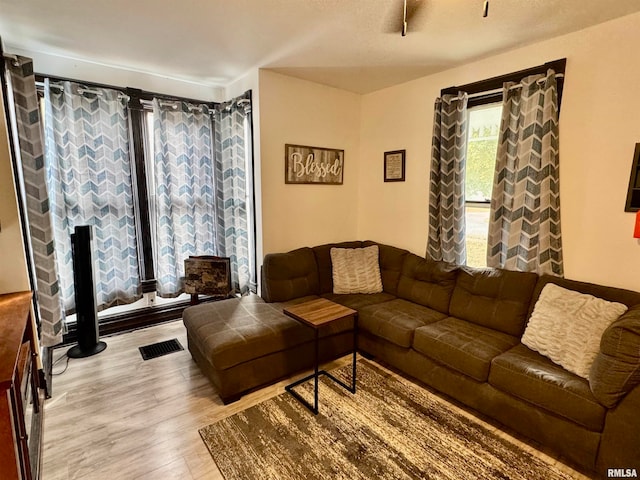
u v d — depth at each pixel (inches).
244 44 99.3
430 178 121.9
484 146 114.3
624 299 79.3
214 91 144.3
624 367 60.6
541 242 95.6
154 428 79.2
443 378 90.4
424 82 126.2
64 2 76.4
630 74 80.9
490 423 82.4
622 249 85.3
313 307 95.1
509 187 102.8
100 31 91.6
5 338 60.8
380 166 146.3
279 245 134.3
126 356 111.7
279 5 77.2
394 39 94.5
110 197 121.9
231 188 142.0
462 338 90.9
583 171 90.4
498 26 85.9
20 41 98.5
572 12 78.7
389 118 140.6
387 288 131.0
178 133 133.1
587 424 64.9
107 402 88.4
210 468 68.4
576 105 90.0
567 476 67.0
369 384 98.6
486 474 67.3
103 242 122.0
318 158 140.0
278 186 130.6
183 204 138.0
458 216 116.3
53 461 69.6
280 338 96.3
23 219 96.3
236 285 147.6
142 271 135.0
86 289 109.7
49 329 103.7
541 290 91.4
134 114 125.7
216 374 88.0
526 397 73.1
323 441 75.8
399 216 140.3
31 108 96.5
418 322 102.3
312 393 94.0
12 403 51.5
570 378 70.7
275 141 127.0
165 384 96.7
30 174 97.4
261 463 69.6
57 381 97.4
